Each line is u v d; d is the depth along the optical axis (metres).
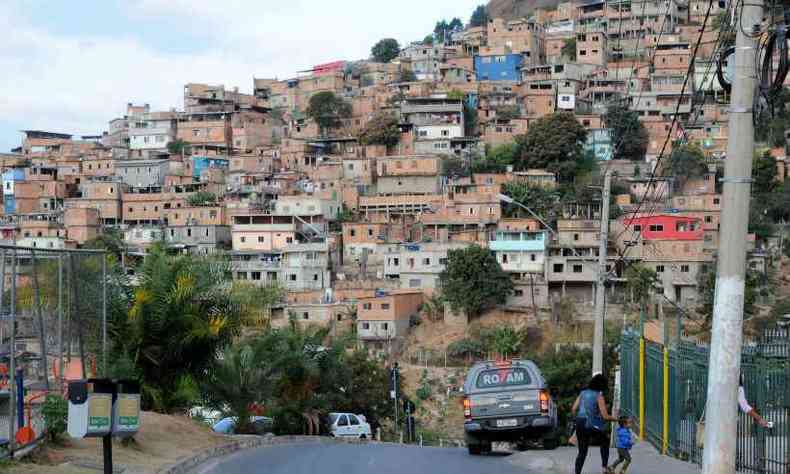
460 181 121.94
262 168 140.62
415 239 112.88
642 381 30.69
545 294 97.38
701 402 23.33
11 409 19.47
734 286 14.60
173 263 33.22
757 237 99.94
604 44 156.25
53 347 24.89
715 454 14.73
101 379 17.27
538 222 103.50
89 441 22.78
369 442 38.22
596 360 35.00
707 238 102.12
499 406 27.69
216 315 33.81
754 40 14.45
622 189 115.06
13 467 18.45
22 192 137.62
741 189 14.54
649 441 29.62
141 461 21.88
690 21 164.12
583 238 98.62
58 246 118.75
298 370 45.59
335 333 96.62
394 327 93.81
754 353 20.89
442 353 90.44
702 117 132.88
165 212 126.38
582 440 20.80
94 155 148.88
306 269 108.50
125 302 32.22
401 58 186.62
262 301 37.41
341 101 156.00
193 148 149.75
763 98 14.70
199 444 26.84
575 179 122.44
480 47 166.62
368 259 111.25
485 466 24.31
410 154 132.75
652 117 132.25
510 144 129.00
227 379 38.00
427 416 80.50
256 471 22.81
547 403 27.77
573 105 144.00
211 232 117.69
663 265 95.25
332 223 120.50
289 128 157.38
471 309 93.56
